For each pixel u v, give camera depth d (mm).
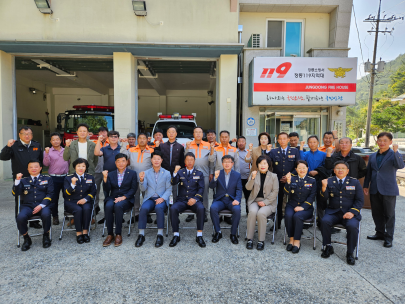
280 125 8211
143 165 4441
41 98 14555
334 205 3371
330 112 8070
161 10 7145
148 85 14531
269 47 8602
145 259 3123
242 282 2633
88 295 2402
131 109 7438
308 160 4363
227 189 3959
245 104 8062
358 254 3299
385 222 3680
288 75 7492
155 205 3777
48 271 2824
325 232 3240
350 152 3957
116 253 3289
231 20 7246
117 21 7105
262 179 3809
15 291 2453
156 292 2453
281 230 4238
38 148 4312
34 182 3666
